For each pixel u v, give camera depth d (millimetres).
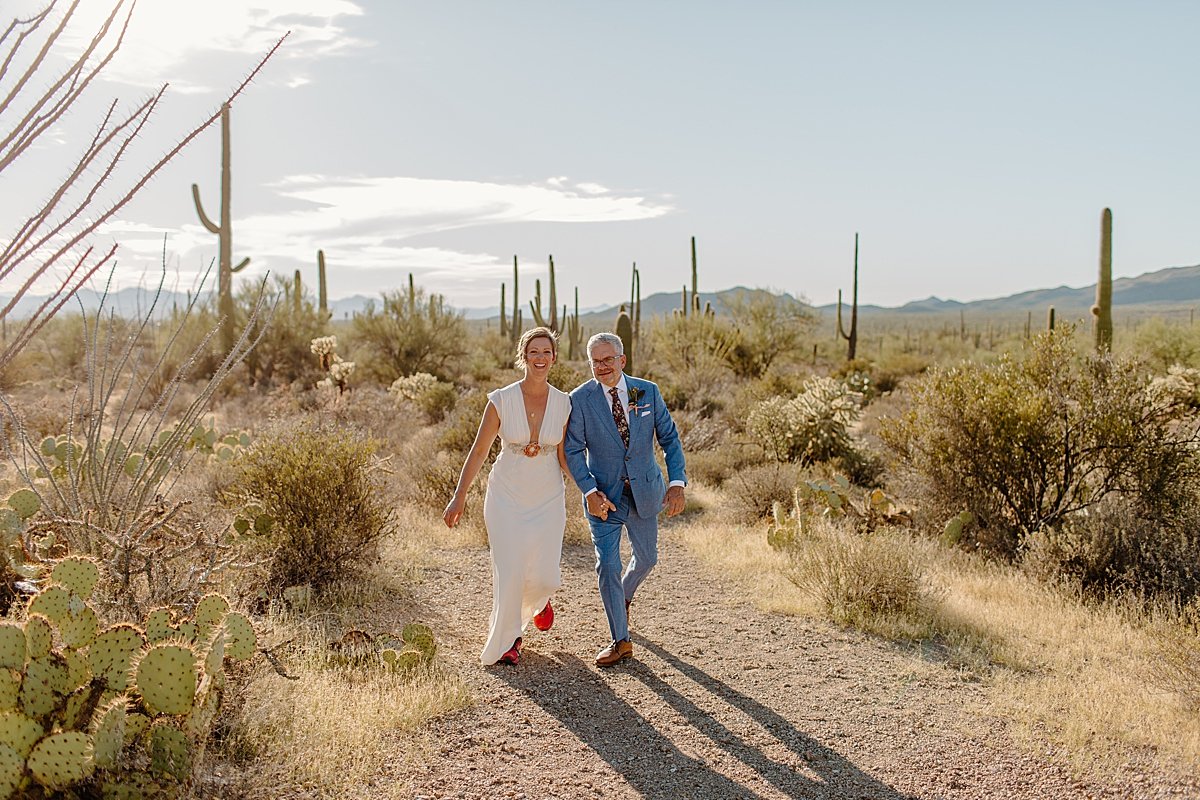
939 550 7773
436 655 5012
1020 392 8320
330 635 5309
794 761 3945
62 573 3342
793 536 7848
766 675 5020
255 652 3771
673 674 5000
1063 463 8086
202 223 20484
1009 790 3703
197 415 4801
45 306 2143
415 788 3514
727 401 20484
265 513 6098
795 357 31547
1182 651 4723
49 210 2049
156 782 2881
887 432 9430
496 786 3592
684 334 28500
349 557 6203
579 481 5023
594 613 6191
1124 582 6500
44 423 9859
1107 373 8062
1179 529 6867
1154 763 3926
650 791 3635
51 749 2658
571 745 4023
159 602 4191
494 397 4992
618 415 5062
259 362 25016
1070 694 4695
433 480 9344
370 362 28484
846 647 5555
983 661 5211
